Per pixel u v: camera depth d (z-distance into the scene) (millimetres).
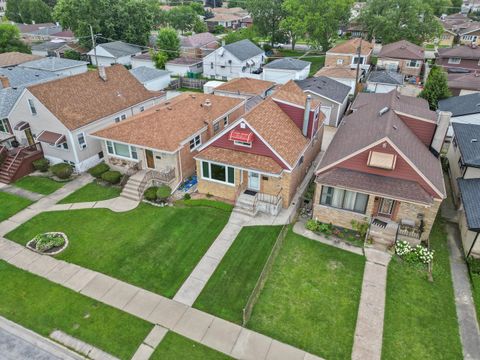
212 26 108250
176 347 14531
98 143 29516
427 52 73875
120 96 32125
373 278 18000
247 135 22016
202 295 17031
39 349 14609
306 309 16281
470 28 80812
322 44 69562
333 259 19250
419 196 18781
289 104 25812
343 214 21172
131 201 24406
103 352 14375
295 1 67250
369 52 60688
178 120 26828
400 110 24594
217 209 23375
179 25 97750
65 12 66375
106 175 26094
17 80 39031
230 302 16641
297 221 22406
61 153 28297
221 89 42031
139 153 25859
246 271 18438
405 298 16875
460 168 24359
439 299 16875
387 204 20781
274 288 17375
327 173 21047
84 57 68062
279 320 15734
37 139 27359
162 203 24078
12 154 28656
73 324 15547
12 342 14883
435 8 101000
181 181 26016
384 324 15570
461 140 24984
